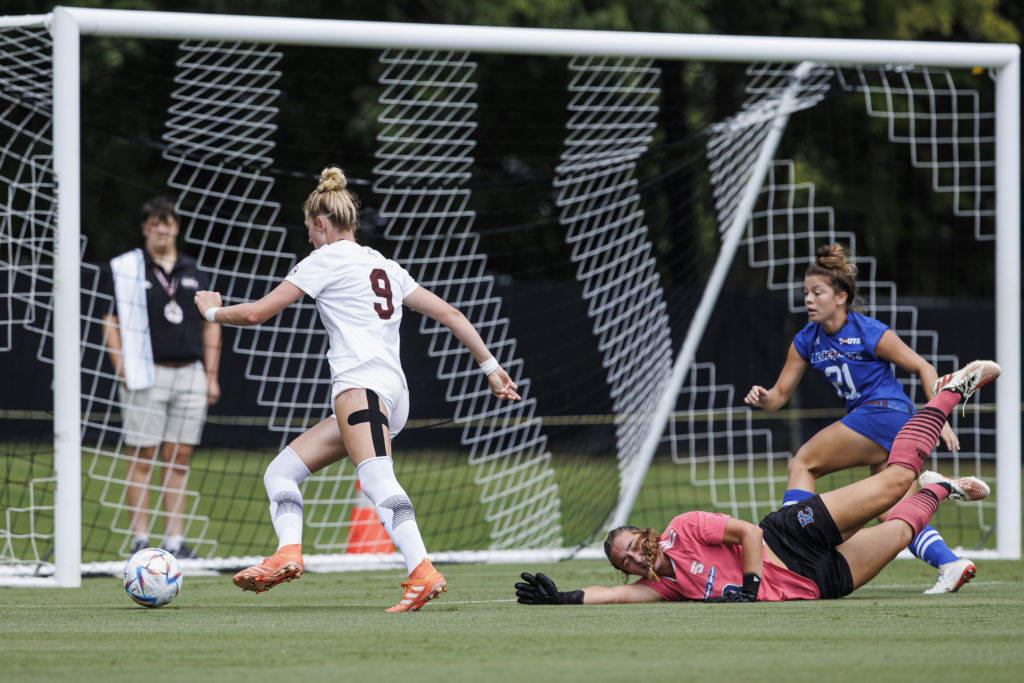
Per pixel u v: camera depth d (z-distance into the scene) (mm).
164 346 26156
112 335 26656
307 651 12055
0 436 40969
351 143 54812
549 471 33906
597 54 26016
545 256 51281
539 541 30297
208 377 27312
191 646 12477
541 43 25609
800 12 62938
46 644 12711
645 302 34219
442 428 44688
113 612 16328
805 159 60594
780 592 17531
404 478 41000
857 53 26984
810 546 17719
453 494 38312
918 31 65875
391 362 16250
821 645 12375
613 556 17375
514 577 23109
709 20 63406
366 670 10828
